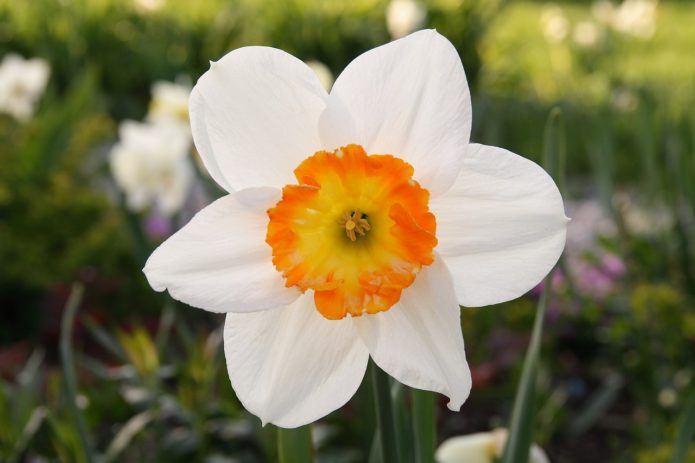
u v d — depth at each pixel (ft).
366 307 1.13
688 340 2.66
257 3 6.49
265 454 2.05
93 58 6.85
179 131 3.24
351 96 1.13
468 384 1.10
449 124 1.12
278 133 1.15
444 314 1.12
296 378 1.14
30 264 3.60
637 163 4.99
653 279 2.94
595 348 3.29
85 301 3.53
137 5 6.21
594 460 2.72
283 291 1.14
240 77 1.14
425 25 5.71
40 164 4.19
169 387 2.87
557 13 7.17
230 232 1.13
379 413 1.18
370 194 1.17
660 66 8.27
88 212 3.94
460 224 1.13
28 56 6.88
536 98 6.32
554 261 1.11
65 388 1.52
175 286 1.11
